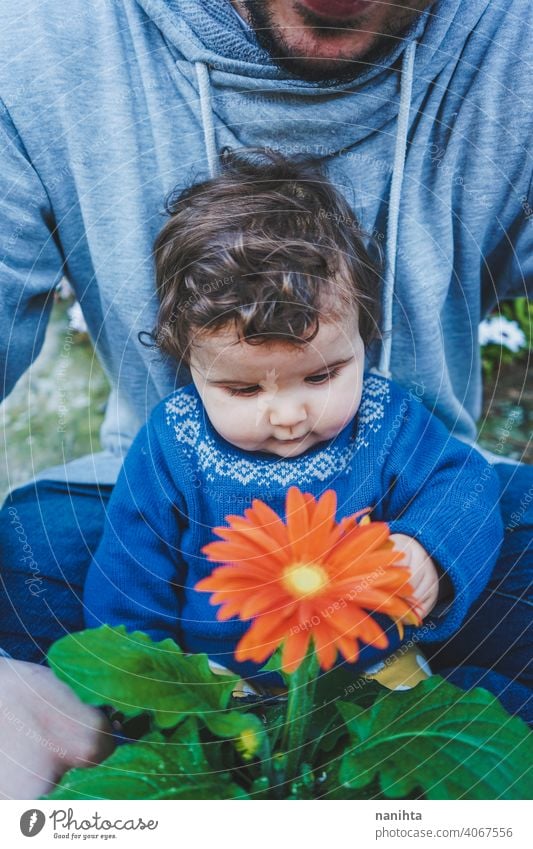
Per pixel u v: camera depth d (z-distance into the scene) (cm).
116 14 94
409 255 100
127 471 95
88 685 69
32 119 95
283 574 73
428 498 89
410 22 89
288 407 82
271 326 76
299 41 89
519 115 96
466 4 90
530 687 89
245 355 79
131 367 107
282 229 80
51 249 104
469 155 99
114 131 97
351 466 91
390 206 96
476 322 112
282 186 86
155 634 89
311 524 75
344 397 84
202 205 84
